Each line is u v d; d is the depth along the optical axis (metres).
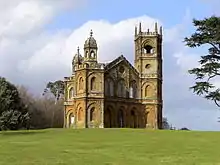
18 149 45.66
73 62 139.88
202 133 65.62
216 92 64.81
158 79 128.88
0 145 49.56
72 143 52.94
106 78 122.50
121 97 124.38
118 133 68.94
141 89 128.62
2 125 103.50
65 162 37.31
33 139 59.75
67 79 134.38
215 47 66.25
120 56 125.94
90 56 124.88
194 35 66.25
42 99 183.50
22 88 152.25
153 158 40.56
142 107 127.50
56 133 70.94
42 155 41.06
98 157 40.53
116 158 40.25
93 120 119.56
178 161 38.84
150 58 129.75
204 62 66.62
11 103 108.12
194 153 43.72
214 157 41.22
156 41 130.50
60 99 188.25
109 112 122.12
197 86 64.94
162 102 130.25
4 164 35.97
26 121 108.75
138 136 62.69
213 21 64.38
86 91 120.06
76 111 121.81
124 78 125.94
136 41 132.62
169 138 58.34
